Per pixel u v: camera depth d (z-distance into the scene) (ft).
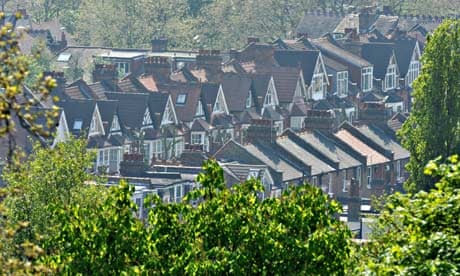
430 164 246.68
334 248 275.59
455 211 234.99
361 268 234.58
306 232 280.72
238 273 272.10
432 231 235.40
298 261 275.18
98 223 278.67
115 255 277.64
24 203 390.42
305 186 287.89
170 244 279.90
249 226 277.23
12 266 175.32
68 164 422.00
